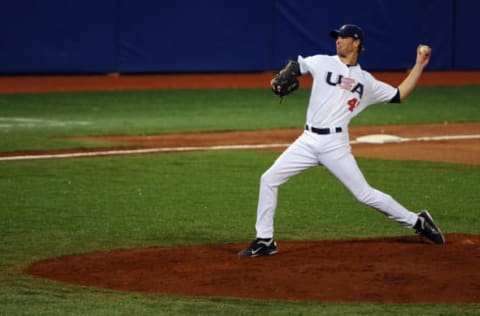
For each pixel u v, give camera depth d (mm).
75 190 46375
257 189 47062
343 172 32531
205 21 101875
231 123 73438
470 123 75062
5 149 59188
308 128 32594
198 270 30625
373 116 79250
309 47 104438
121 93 91125
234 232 37906
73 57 97750
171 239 36562
